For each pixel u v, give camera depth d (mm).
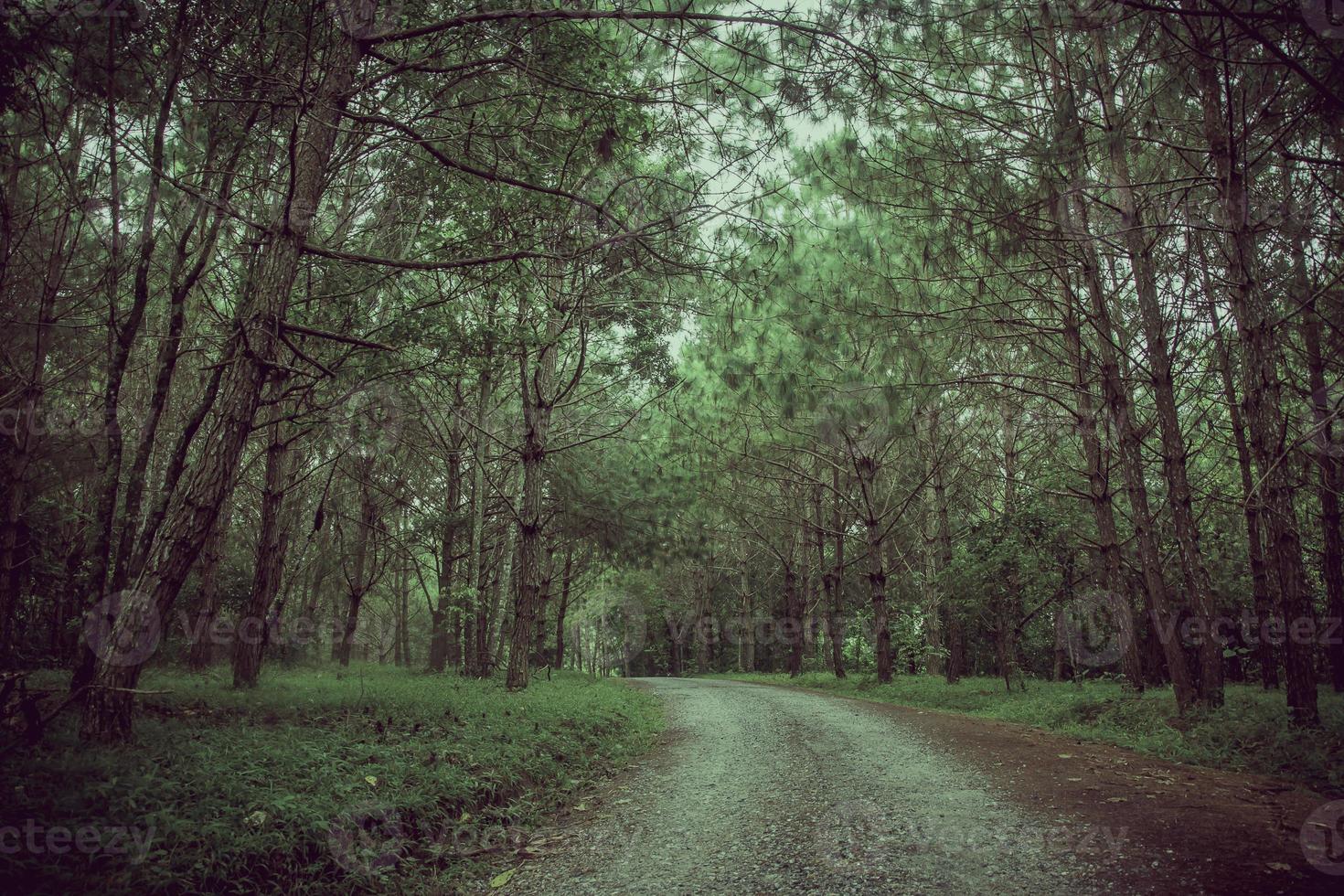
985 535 16250
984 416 20328
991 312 11773
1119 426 11359
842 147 9820
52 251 8266
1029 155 8977
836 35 5926
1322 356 12102
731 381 13117
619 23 6727
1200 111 10008
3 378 9102
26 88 6652
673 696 17828
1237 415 12500
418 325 9477
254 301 6895
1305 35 6609
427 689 12062
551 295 11297
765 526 31281
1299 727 7996
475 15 6484
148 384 14297
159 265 10047
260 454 13570
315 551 26750
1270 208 9078
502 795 6312
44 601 12953
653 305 11312
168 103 7316
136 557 8016
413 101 8695
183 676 12500
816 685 22750
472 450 19828
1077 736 9820
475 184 8586
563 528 23812
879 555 20797
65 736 5824
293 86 7281
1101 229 10445
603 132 7531
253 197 9969
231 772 5184
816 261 11156
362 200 11070
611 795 7004
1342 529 14477
